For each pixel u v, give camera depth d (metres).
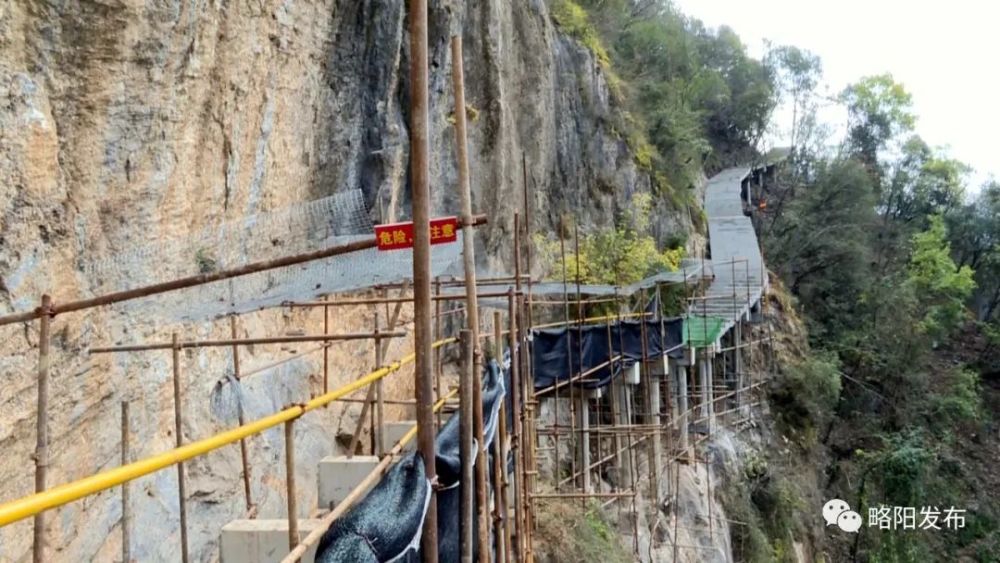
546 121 19.89
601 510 13.90
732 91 45.75
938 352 36.72
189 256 6.52
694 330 19.27
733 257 29.03
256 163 7.87
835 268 35.09
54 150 4.86
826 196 37.69
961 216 43.25
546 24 20.34
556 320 17.97
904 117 46.59
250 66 7.32
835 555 25.33
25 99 4.58
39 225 4.79
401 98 11.62
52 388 4.90
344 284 7.80
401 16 10.46
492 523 6.02
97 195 5.39
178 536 6.05
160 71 5.70
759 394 26.72
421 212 3.72
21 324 4.57
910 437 28.36
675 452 18.86
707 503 18.70
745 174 41.09
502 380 6.51
